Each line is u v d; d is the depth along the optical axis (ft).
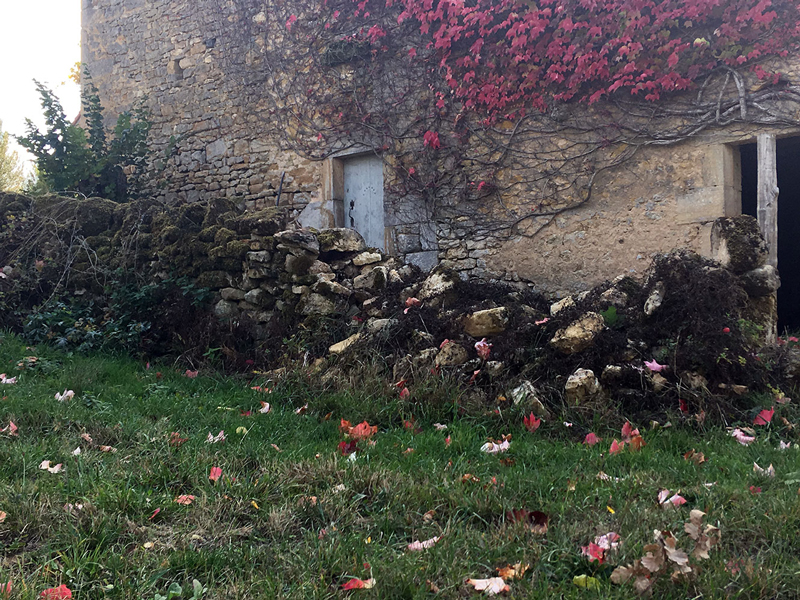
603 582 6.28
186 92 27.78
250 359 16.84
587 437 10.73
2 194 22.38
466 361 13.66
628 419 11.68
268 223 17.74
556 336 12.97
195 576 6.69
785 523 7.14
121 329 18.60
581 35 18.28
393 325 14.93
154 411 12.53
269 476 8.91
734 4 16.28
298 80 24.56
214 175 27.14
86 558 6.81
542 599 6.03
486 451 10.27
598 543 6.82
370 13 22.44
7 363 15.65
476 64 20.18
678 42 17.01
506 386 12.66
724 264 13.52
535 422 11.31
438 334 14.57
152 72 28.78
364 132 23.12
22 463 9.14
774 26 16.10
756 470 9.01
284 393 13.79
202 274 18.45
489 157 20.61
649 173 18.21
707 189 17.37
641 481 8.65
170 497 8.36
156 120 28.73
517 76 19.57
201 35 27.09
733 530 7.16
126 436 10.80
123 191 28.02
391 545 7.25
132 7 29.17
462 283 16.81
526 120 19.89
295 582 6.46
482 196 20.81
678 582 6.09
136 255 19.95
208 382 15.51
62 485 8.48
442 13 20.48
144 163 27.96
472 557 6.84
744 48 16.44
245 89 26.07
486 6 19.70
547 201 19.72
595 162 18.93
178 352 18.20
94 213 21.56
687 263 13.32
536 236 19.99
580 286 19.30
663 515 7.45
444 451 10.44
